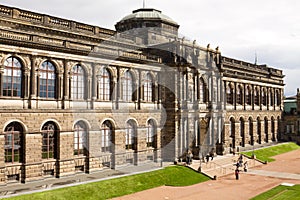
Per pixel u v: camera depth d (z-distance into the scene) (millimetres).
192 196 41719
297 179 53156
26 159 42031
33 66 43188
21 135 42281
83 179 44719
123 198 39562
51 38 47406
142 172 49031
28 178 42125
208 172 54594
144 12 74062
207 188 46094
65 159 46000
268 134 96250
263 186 48000
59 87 46188
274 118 100125
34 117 42969
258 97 92812
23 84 42719
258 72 94375
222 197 41625
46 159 44656
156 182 46875
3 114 40031
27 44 42188
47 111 44219
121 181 44156
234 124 80750
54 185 41000
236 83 82125
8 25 45906
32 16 48750
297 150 90500
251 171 59219
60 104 46312
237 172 52562
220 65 70938
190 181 49062
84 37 53844
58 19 51438
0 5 45531
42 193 36500
